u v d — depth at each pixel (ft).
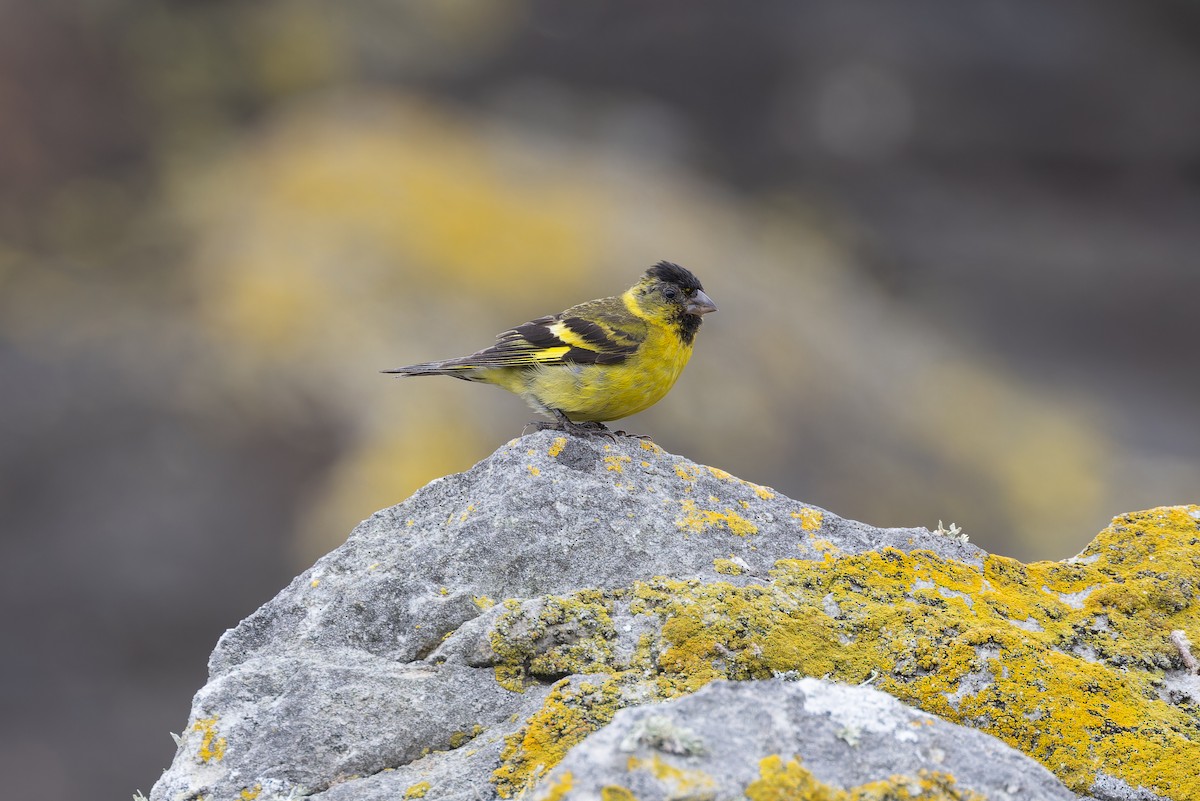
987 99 124.06
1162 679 16.80
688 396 80.18
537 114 117.60
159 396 69.15
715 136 122.93
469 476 19.77
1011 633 16.80
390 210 92.07
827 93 124.36
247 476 65.26
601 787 11.90
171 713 51.44
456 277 87.30
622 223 100.48
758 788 12.04
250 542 61.21
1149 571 18.39
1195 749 15.23
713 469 20.22
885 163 122.62
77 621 54.65
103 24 103.81
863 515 80.18
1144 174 123.34
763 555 18.57
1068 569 18.70
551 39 125.39
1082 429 92.79
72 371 70.54
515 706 16.20
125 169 97.86
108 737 49.80
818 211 115.96
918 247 113.60
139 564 57.82
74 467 62.75
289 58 111.34
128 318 77.66
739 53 125.59
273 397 71.67
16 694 50.88
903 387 93.15
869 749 12.74
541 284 90.07
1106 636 17.38
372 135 103.65
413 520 19.43
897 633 16.70
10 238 86.74
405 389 72.38
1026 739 15.52
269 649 17.65
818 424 84.53
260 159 100.22
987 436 89.66
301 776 15.61
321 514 64.08
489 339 83.15
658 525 18.70
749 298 93.91
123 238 89.86
